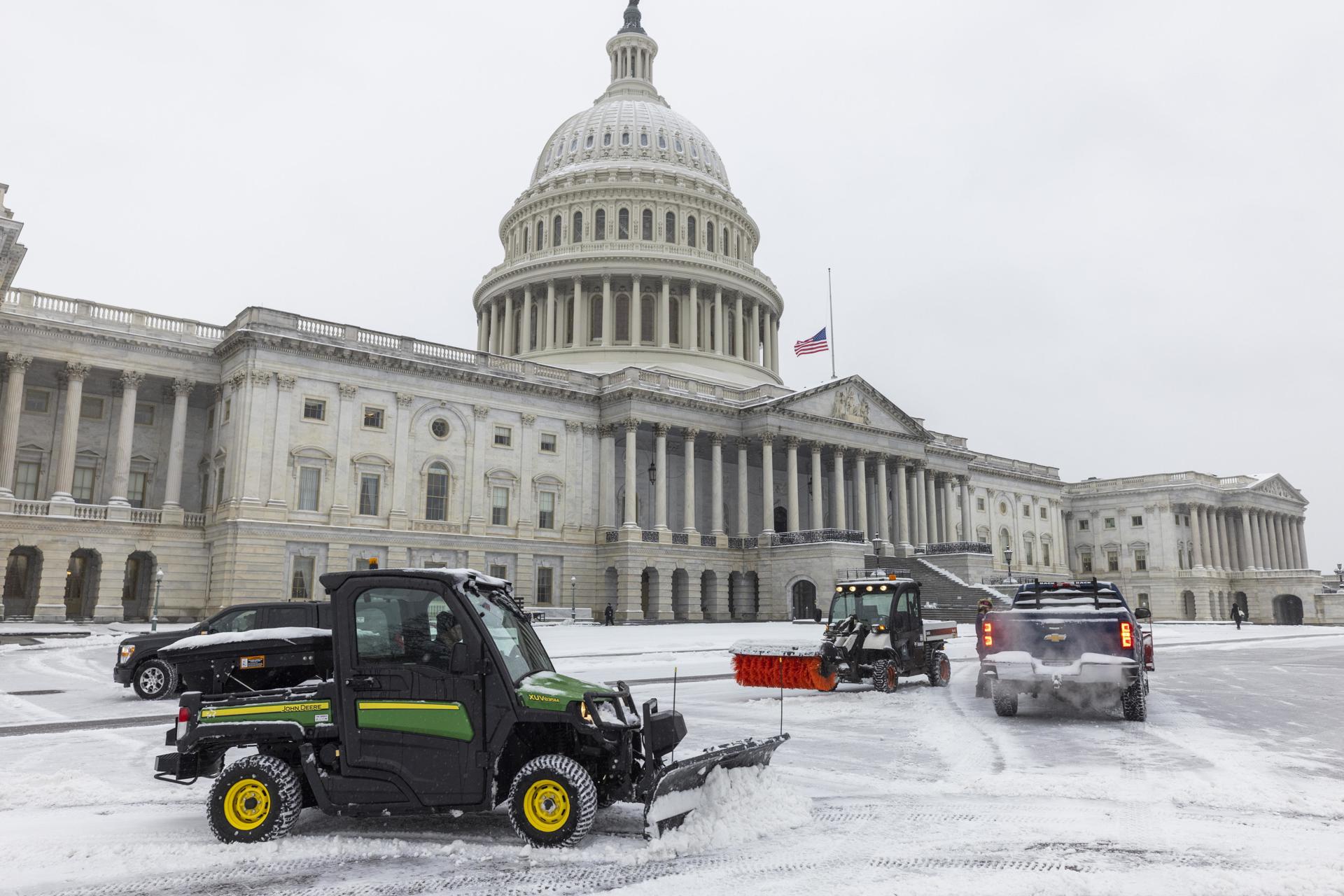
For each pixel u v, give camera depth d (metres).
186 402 55.22
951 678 26.72
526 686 9.20
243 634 11.11
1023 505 105.88
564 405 67.44
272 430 53.62
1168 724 16.92
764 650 23.14
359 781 9.05
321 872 8.00
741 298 90.50
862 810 10.27
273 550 52.44
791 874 7.92
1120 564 113.12
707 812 9.44
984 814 10.05
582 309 85.06
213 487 55.38
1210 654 39.66
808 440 74.69
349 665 9.27
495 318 90.94
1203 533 111.94
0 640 37.41
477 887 7.58
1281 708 19.70
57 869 8.05
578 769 8.67
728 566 70.81
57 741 15.00
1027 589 19.31
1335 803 10.42
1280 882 7.54
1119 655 16.86
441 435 61.12
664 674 27.05
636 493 70.81
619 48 107.12
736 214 94.50
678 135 96.94
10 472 49.25
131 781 11.81
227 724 9.23
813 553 66.81
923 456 84.62
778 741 10.65
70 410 51.31
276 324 54.62
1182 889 7.41
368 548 56.19
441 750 9.00
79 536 50.09
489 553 61.69
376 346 58.97
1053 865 8.12
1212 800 10.55
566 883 7.67
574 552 65.88
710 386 73.19
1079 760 13.28
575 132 96.88
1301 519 127.19
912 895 7.32
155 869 8.06
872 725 16.84
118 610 50.81
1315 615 103.44
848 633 22.70
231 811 8.84
